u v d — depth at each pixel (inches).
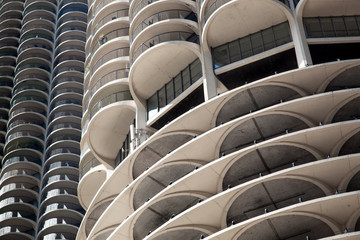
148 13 1769.2
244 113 1461.6
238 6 1530.5
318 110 1327.5
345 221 1149.7
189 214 1270.9
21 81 3622.0
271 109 1320.1
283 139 1261.1
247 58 1546.5
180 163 1416.1
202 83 1571.1
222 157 1296.8
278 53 1518.2
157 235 1323.8
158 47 1622.8
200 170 1315.2
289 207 1131.9
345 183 1193.4
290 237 1243.8
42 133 3344.0
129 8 1915.6
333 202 1115.9
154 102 1718.8
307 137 1259.2
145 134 1654.8
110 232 1605.6
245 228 1172.5
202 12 1637.6
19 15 4279.0
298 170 1193.4
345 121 1253.1
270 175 1203.9
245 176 1354.6
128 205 1534.2
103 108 1772.9
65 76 3570.4
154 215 1451.8
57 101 3449.8
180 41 1612.9
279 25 1563.7
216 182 1338.6
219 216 1279.5
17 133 3324.3
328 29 1533.0
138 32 1742.1
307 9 1546.5
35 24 4003.4
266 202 1293.1
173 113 1659.7
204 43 1606.8
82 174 1962.4
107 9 2091.5
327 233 1210.0
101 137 1829.5
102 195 1660.9
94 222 1752.0
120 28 2007.9
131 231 1467.8
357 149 1272.1
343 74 1373.0
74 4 4065.0
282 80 1381.6
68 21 3914.9
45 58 3794.3
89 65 2223.2
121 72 1831.9
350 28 1535.4
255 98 1425.9
